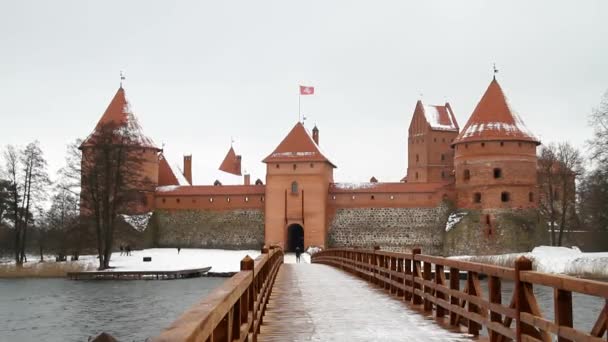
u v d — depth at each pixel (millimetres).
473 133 77625
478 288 11742
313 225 81938
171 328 4262
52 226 68875
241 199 84812
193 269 63219
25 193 69875
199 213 85562
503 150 76000
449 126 107500
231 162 132625
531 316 8656
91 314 38062
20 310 39594
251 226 84062
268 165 83625
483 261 61594
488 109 78375
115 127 68312
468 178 77875
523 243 74375
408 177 109125
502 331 10047
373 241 81250
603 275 49500
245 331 8664
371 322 14273
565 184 71688
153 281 58250
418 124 107938
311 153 83250
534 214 75875
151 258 72062
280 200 82812
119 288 52000
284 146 84500
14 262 71375
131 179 69625
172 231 85812
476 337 11977
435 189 80500
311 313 15922
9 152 69938
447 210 79938
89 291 49812
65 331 32812
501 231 75062
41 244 70438
